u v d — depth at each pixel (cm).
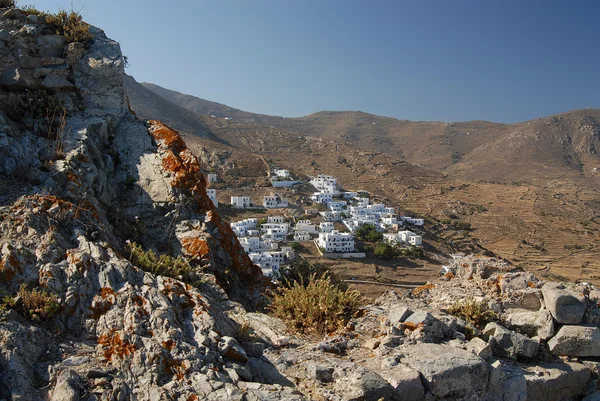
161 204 1086
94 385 545
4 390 512
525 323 862
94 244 744
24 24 1190
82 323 638
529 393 743
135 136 1191
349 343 775
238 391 547
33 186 884
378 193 12744
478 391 693
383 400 608
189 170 1150
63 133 1040
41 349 581
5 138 923
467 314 880
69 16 1264
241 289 1088
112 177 1105
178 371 566
